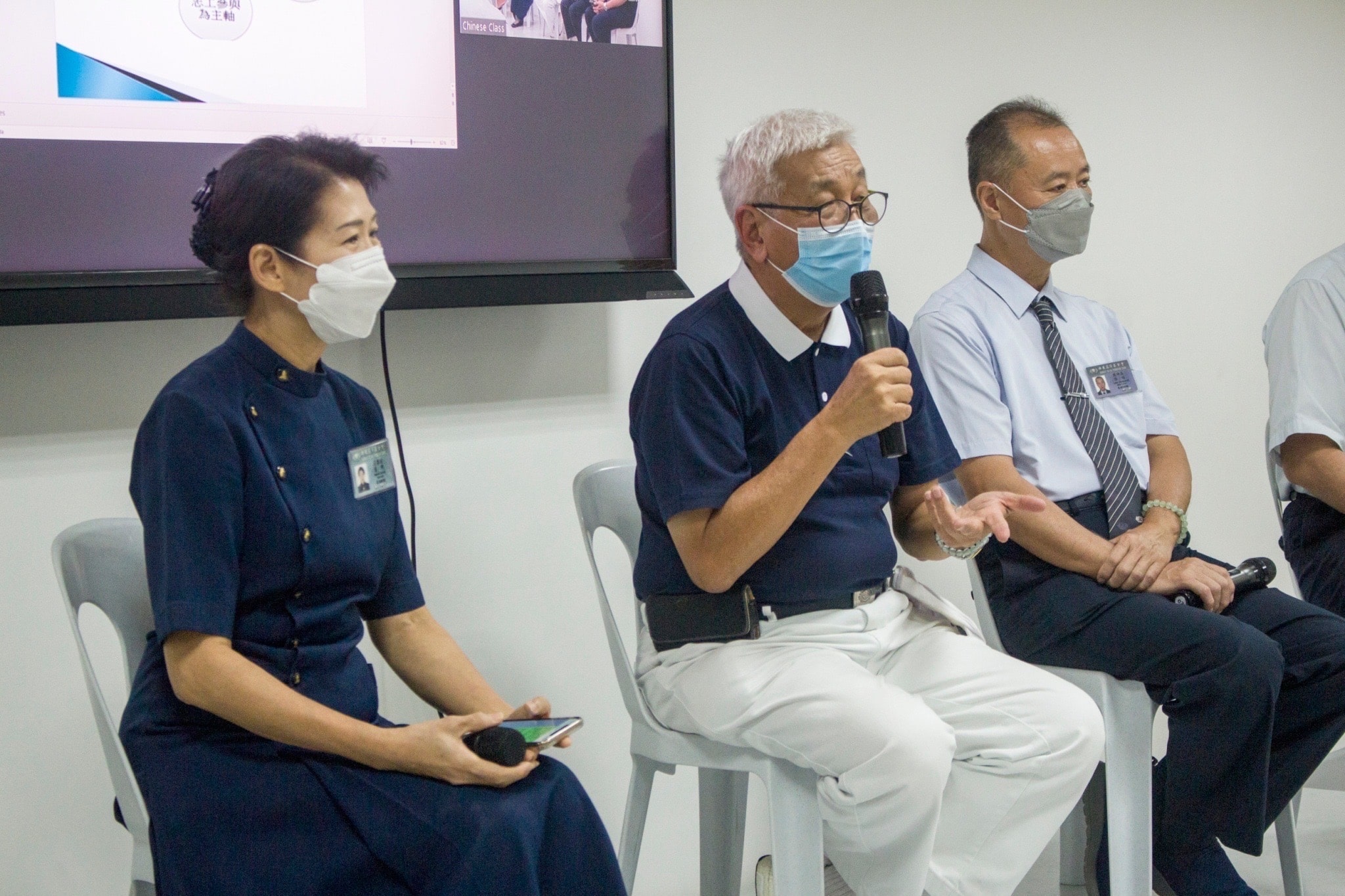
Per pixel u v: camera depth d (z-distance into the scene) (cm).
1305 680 214
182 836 137
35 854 199
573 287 227
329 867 136
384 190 211
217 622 139
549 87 224
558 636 245
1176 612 208
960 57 287
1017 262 242
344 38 205
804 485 171
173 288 194
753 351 189
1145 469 243
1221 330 332
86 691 201
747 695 178
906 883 173
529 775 145
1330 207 348
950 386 230
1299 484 246
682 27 249
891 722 171
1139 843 209
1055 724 184
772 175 182
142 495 144
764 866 224
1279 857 245
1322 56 342
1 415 193
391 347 223
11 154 183
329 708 143
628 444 251
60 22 184
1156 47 314
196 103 195
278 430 149
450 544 231
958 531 183
